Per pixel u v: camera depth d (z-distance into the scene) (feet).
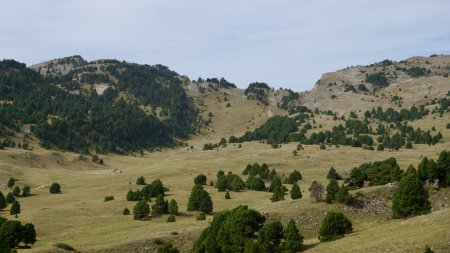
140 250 227.61
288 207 272.31
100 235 257.14
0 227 230.27
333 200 269.03
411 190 230.27
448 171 277.03
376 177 303.27
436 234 161.48
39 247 224.53
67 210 321.32
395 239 169.17
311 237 237.66
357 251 167.73
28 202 381.19
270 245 206.39
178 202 354.13
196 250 211.82
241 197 372.38
